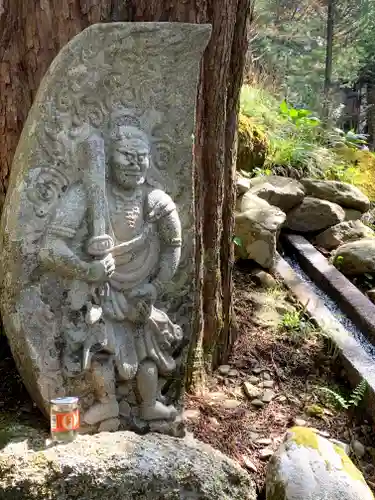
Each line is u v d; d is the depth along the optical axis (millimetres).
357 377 2893
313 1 7723
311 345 3254
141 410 2279
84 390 2146
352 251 4188
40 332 2074
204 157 2670
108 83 2094
